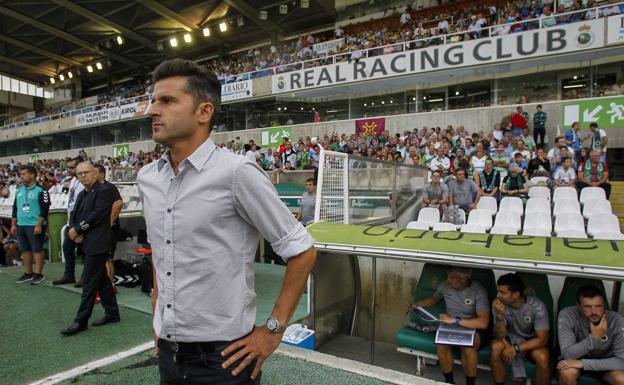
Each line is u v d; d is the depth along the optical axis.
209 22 24.58
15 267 7.16
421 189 8.84
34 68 34.56
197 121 1.34
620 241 3.06
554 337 3.55
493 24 16.28
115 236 5.48
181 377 1.35
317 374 2.91
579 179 8.55
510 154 10.41
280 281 5.88
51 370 3.13
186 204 1.29
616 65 12.46
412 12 19.38
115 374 3.06
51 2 22.41
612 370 2.92
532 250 3.11
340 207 5.01
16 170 25.08
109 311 4.18
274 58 22.19
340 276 4.86
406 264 4.88
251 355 1.32
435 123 14.91
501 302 3.40
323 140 14.95
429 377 3.96
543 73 13.51
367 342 4.86
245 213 1.32
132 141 24.58
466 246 3.32
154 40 27.41
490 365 3.44
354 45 18.64
